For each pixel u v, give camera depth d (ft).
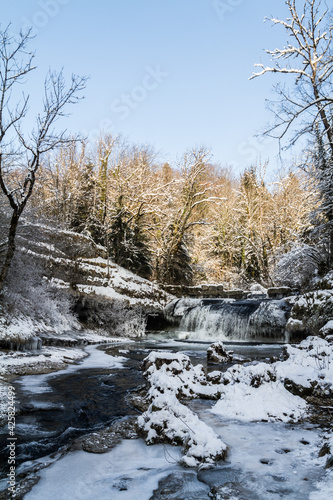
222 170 192.65
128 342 64.08
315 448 14.94
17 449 15.85
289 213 120.47
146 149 128.57
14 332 39.04
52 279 62.03
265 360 38.19
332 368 23.61
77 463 14.07
